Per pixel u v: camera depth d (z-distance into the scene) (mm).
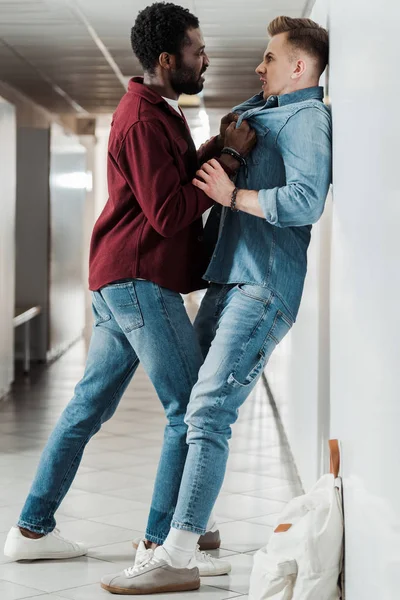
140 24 3404
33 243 10484
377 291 2188
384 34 2068
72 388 8648
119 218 3398
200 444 3209
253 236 3240
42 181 10492
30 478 5023
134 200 3363
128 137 3270
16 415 7188
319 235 3998
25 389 8562
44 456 3590
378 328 2170
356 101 2521
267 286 3205
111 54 8898
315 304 4176
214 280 3305
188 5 6695
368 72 2303
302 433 4918
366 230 2355
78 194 13039
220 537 3961
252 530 4074
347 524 2711
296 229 3273
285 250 3238
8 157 7977
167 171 3221
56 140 10891
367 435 2332
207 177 3191
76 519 4203
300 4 6613
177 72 3416
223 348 3209
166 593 3230
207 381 3215
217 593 3236
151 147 3230
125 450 5887
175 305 3373
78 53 8852
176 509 3236
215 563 3449
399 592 1910
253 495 4762
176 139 3334
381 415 2129
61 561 3574
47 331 10547
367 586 2326
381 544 2125
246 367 3207
